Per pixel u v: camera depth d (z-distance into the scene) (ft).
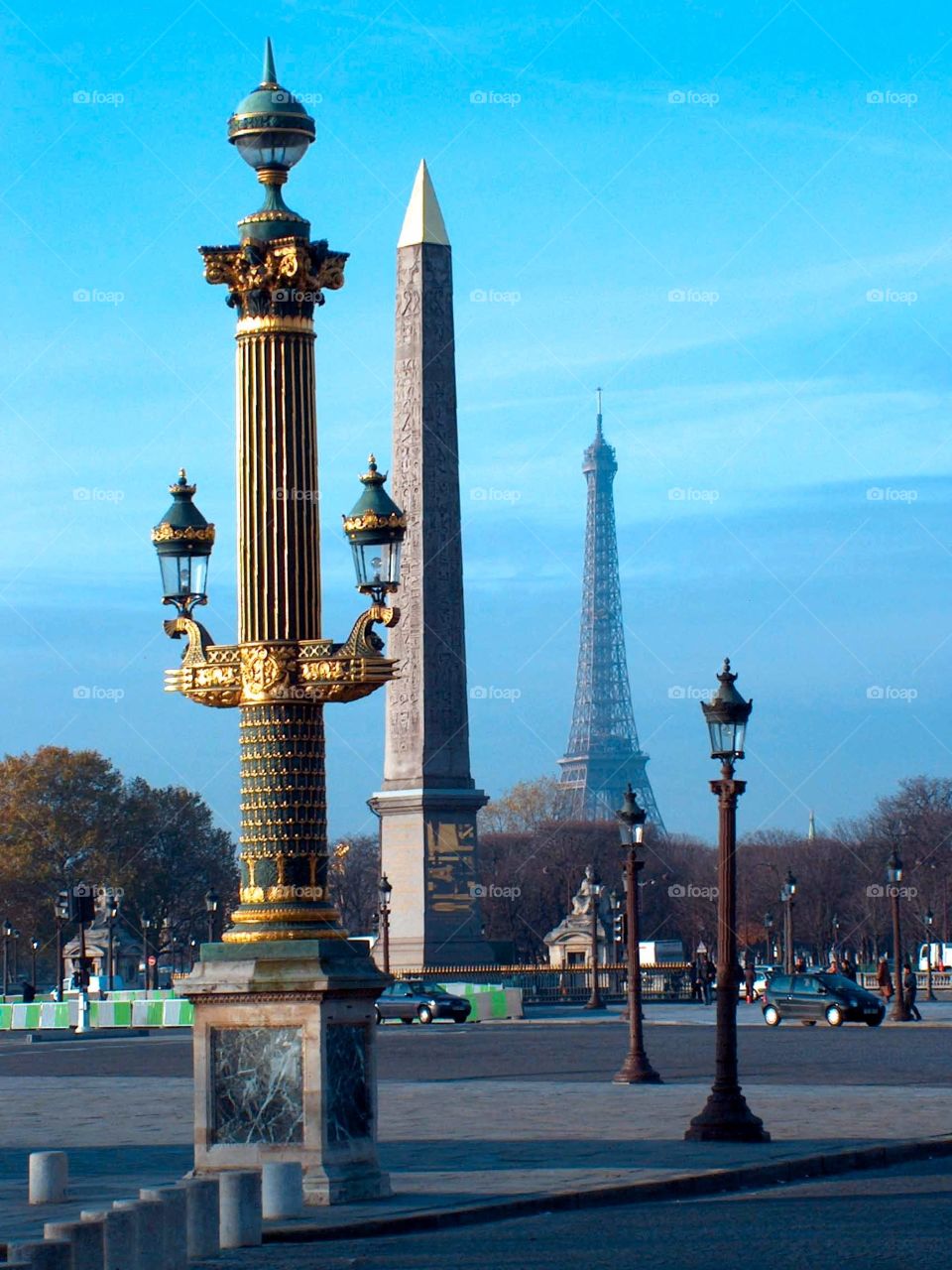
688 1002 398.01
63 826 551.18
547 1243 76.48
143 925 562.66
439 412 295.48
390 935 320.29
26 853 544.21
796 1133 114.11
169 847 591.37
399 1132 116.57
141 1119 132.87
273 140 92.53
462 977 318.45
